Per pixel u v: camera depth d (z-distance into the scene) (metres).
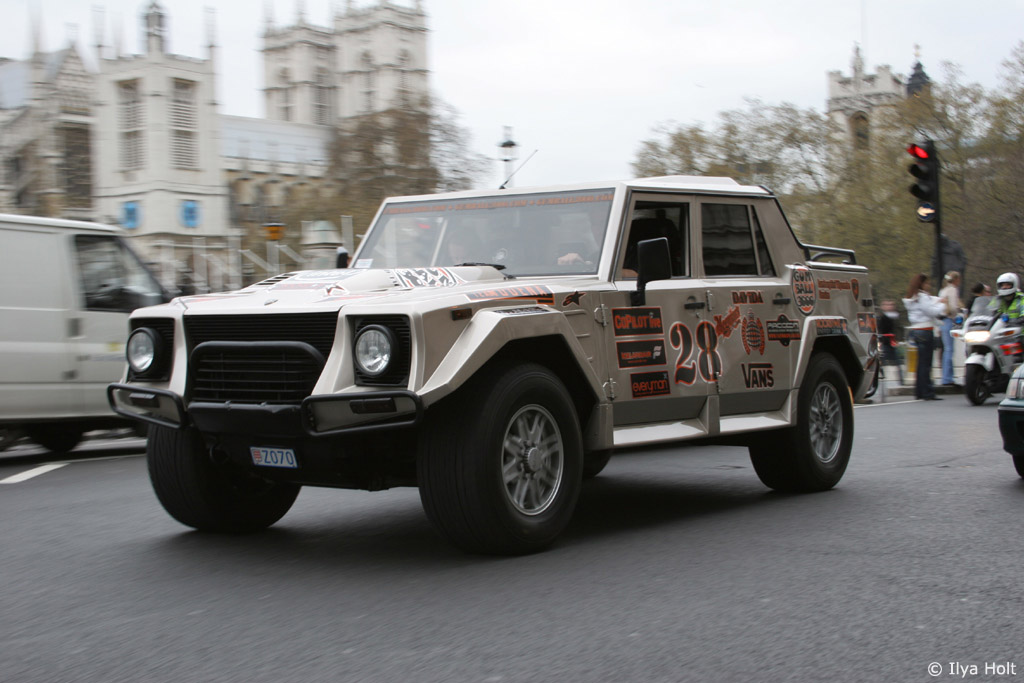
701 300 6.69
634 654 3.91
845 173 64.00
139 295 11.44
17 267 10.55
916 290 17.84
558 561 5.42
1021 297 16.25
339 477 5.46
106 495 8.08
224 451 5.74
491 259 6.56
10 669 3.89
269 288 5.81
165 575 5.31
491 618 4.40
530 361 5.66
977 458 9.53
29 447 12.85
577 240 6.38
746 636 4.12
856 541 5.88
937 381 21.30
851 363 8.20
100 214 82.94
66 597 4.92
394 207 7.23
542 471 5.57
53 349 10.72
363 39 128.38
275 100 132.00
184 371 5.65
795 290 7.51
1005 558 5.43
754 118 67.38
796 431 7.42
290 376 5.27
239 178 103.12
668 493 7.85
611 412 5.98
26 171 85.88
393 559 5.56
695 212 6.90
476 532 5.30
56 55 87.38
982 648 3.96
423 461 5.27
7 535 6.48
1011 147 49.59
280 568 5.41
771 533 6.14
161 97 81.56
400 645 4.05
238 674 3.77
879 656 3.88
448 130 75.12
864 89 112.19
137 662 3.93
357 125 74.75
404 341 5.04
